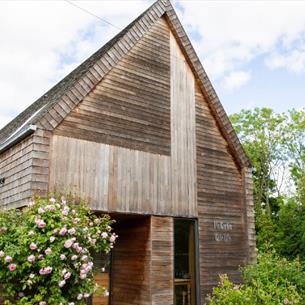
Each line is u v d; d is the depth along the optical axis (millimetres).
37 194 8008
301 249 18391
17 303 6441
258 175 26438
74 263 6727
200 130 11750
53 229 6727
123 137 9805
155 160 10359
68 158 8688
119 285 10531
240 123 27547
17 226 6820
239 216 12172
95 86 9578
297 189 21938
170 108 11094
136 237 10289
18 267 6375
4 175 9398
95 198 8945
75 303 6855
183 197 10797
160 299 9617
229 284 6871
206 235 11109
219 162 12055
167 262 10000
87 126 9180
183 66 11750
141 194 9844
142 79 10594
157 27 11328
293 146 26719
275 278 7398
